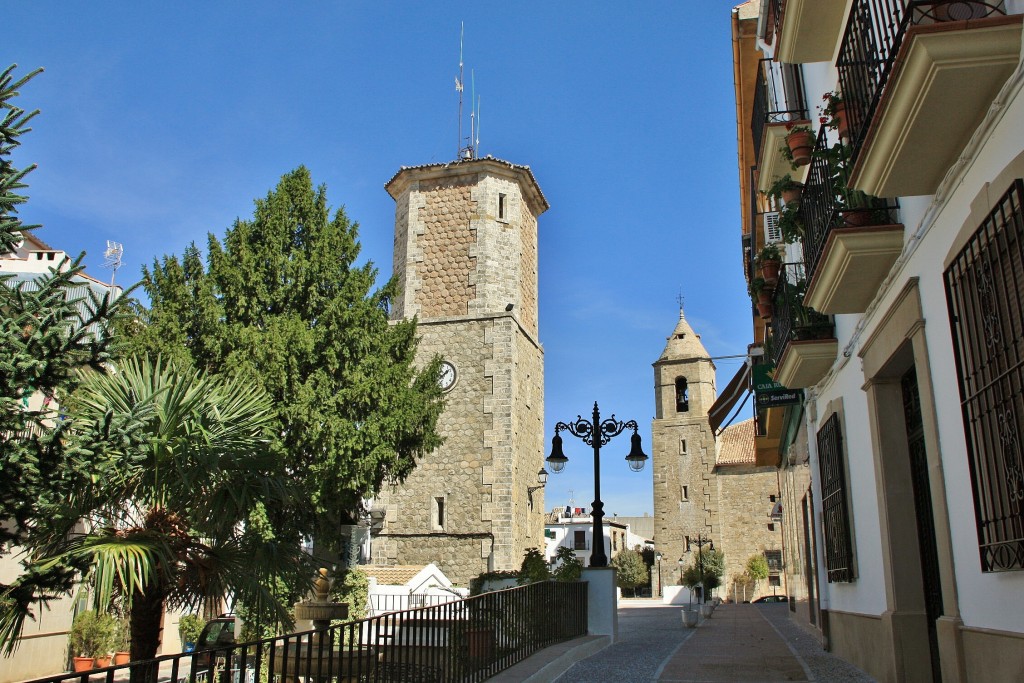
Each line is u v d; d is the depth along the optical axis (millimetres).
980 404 5535
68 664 16984
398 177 28375
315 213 18484
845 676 9156
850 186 6477
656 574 54625
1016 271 4906
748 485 54406
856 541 9750
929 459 6680
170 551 6930
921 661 7742
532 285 29453
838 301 8266
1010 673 5176
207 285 16891
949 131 5508
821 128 8539
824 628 12328
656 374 58594
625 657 12406
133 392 7371
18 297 6906
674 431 56625
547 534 79938
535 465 28000
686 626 20938
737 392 17453
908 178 6098
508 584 15008
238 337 16297
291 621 8070
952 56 4891
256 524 8750
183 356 15617
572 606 13867
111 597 6883
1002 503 5246
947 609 6379
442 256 27328
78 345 7137
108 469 6914
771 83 13758
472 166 27641
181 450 7301
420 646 7512
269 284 17641
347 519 18188
